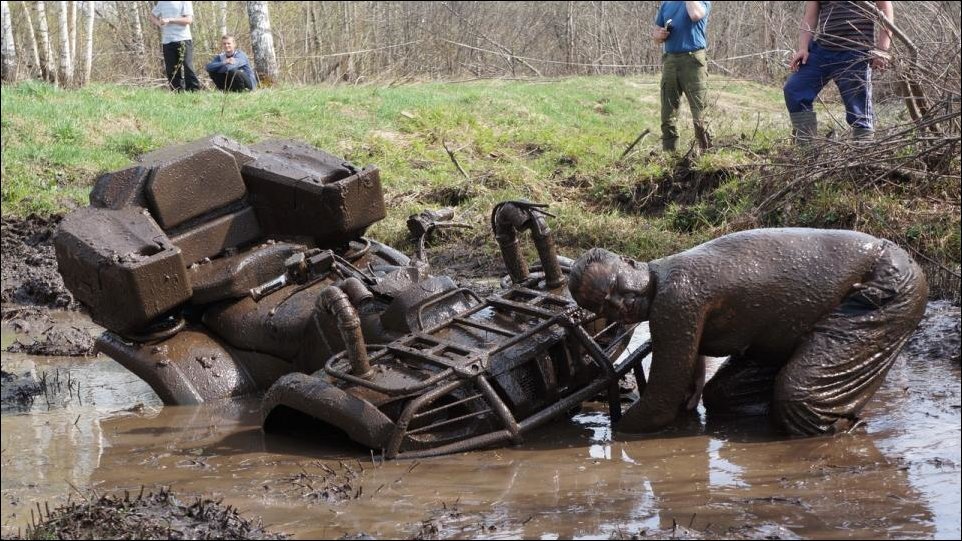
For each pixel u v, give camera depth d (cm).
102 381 754
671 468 518
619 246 1024
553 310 601
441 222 706
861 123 995
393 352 571
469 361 549
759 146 1152
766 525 439
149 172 713
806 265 551
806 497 469
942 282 821
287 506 485
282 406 589
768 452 533
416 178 1276
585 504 473
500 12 2483
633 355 597
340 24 2338
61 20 1830
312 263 682
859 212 924
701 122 1176
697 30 1165
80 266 671
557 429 590
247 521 464
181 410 662
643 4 2377
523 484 502
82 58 1966
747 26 2150
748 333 559
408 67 2294
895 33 958
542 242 628
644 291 556
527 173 1252
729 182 1078
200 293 695
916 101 1002
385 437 539
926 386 630
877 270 555
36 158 1288
